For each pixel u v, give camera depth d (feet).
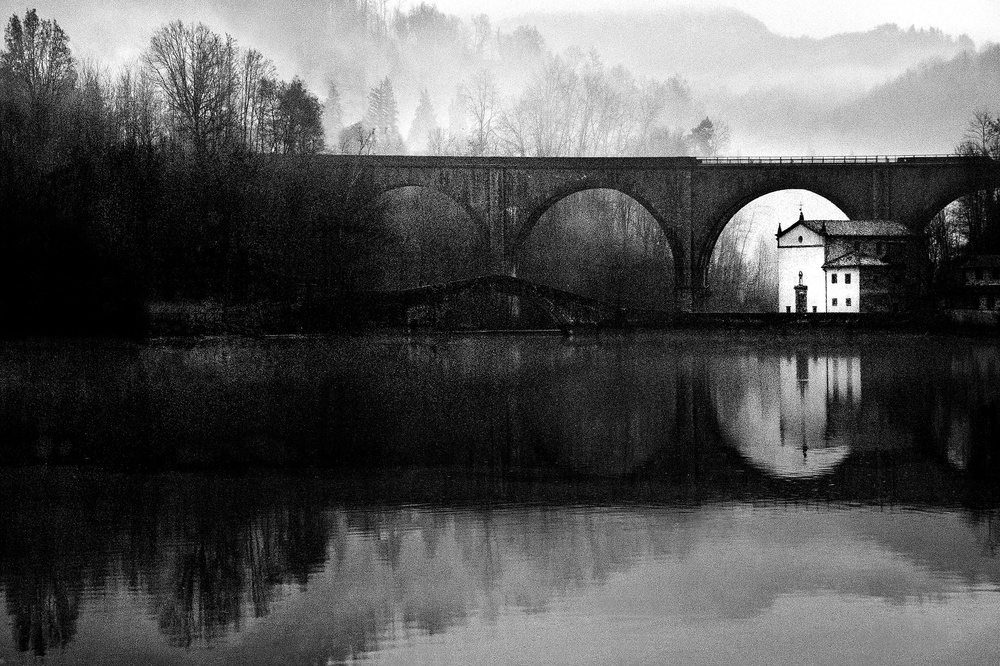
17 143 349.41
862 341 367.45
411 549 107.76
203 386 221.25
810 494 128.98
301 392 214.48
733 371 264.11
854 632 88.07
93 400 200.44
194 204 338.75
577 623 90.02
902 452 154.71
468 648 85.56
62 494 129.49
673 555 105.60
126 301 324.60
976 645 85.61
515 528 114.62
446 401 204.95
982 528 113.91
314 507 123.34
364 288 377.09
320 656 85.10
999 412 191.93
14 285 314.76
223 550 107.76
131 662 84.48
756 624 89.66
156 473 140.87
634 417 186.91
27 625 90.48
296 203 359.25
